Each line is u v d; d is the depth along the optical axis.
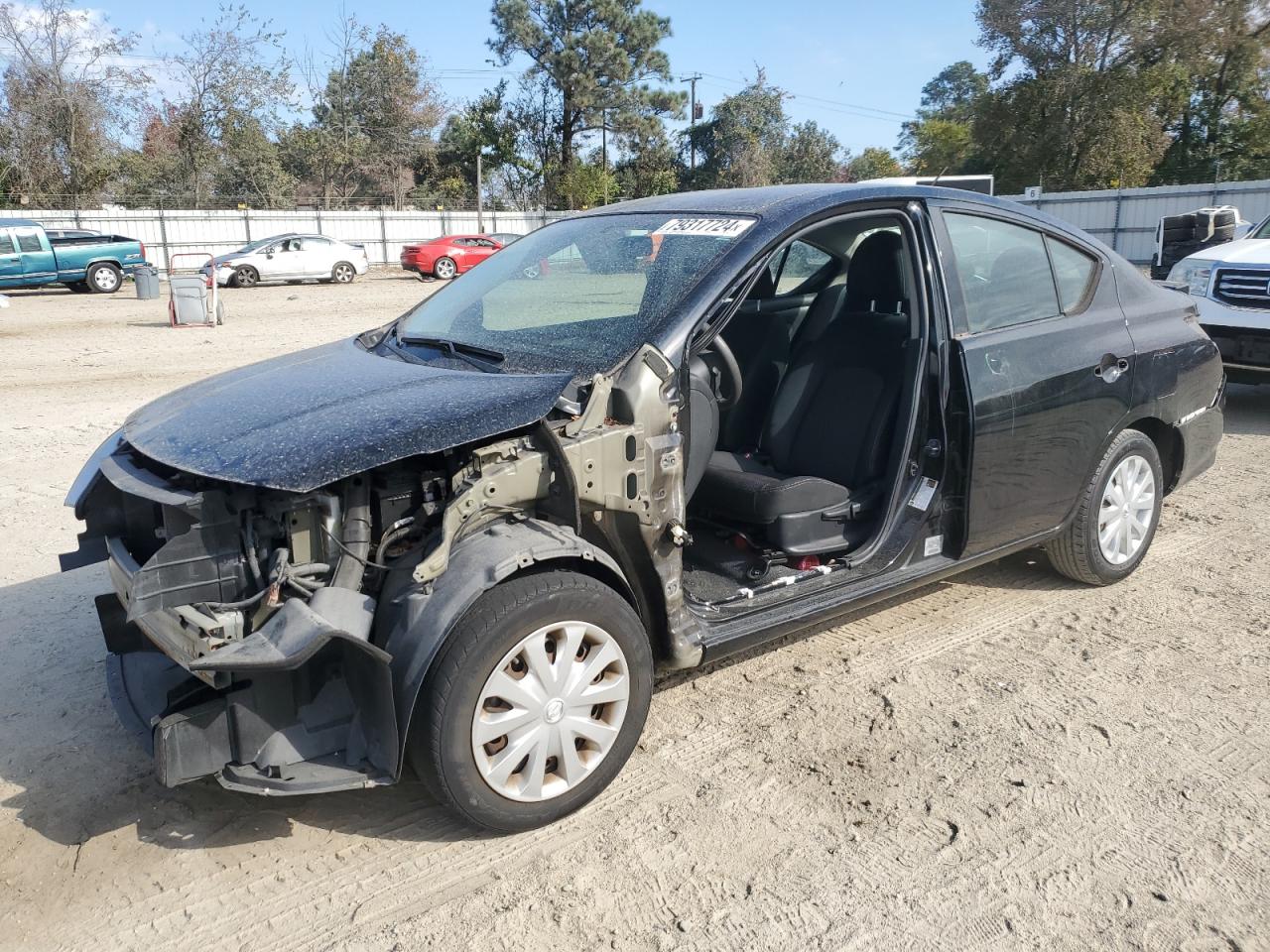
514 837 2.96
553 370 3.24
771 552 3.79
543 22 51.38
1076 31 39.59
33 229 23.39
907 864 2.82
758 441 4.39
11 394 10.11
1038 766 3.31
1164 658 4.09
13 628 4.40
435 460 2.99
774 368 4.59
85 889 2.74
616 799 3.13
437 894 2.71
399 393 3.08
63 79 43.62
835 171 62.44
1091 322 4.39
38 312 19.23
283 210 39.19
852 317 4.21
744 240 3.53
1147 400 4.59
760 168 57.56
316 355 3.96
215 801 3.14
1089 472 4.45
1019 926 2.58
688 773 3.28
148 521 3.34
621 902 2.67
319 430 2.81
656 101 53.00
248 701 2.64
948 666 4.04
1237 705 3.71
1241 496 6.31
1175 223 12.07
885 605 4.67
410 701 2.62
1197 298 8.32
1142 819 3.02
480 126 54.75
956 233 3.99
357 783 2.64
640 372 3.12
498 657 2.74
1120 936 2.54
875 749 3.42
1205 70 39.94
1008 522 4.12
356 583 2.76
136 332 15.64
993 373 3.90
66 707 3.72
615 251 3.83
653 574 3.18
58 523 5.88
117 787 3.21
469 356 3.55
